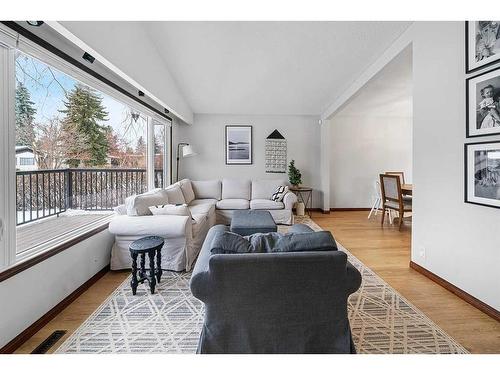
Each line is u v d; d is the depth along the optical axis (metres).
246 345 1.34
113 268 2.75
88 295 2.28
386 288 2.38
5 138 1.59
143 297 2.24
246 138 6.05
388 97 5.00
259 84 4.53
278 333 1.34
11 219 1.63
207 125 6.00
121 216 2.79
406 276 2.63
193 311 2.03
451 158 2.24
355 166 6.43
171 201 3.88
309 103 5.44
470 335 1.72
